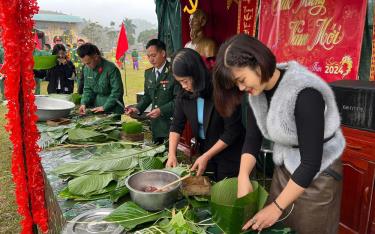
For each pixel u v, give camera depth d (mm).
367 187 1926
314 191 1311
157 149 1736
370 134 1860
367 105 1850
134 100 8781
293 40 2812
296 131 1133
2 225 2619
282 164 1341
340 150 1257
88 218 1107
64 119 2529
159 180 1328
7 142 4621
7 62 1392
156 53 2777
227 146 1655
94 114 2869
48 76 5590
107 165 1519
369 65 2258
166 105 2668
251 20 3357
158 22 4703
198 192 1237
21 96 1471
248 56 950
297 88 1044
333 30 2445
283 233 1046
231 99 1124
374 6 2184
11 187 3242
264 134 1269
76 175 1473
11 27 1353
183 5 4117
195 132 1866
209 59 3422
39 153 1866
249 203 975
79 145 1978
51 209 1568
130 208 1138
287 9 2844
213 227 1082
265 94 1177
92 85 3277
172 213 1091
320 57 2574
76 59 10461
